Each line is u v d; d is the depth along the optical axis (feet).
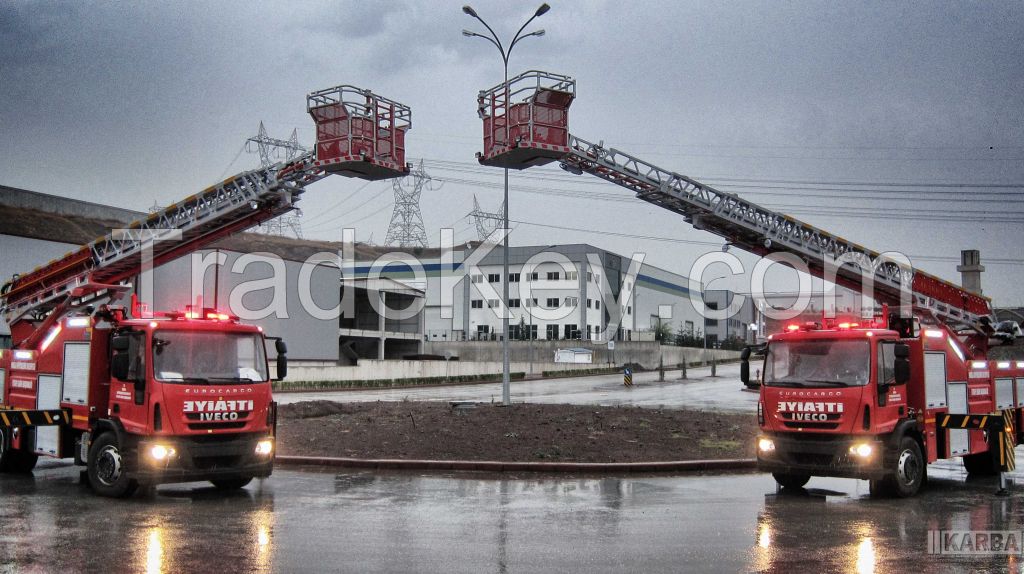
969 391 47.16
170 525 32.09
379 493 40.83
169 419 37.37
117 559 26.35
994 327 68.39
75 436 43.86
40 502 37.50
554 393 145.28
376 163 68.69
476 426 62.80
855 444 39.37
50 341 45.03
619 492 41.57
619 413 74.13
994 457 48.91
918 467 41.39
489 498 39.37
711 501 38.93
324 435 60.18
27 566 25.35
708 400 122.01
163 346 38.34
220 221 72.84
